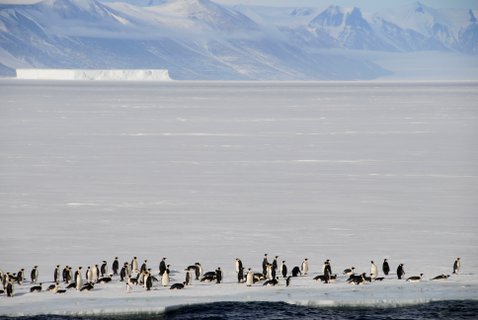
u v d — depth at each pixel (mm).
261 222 178000
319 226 173625
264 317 117812
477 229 170000
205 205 198125
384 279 134875
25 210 190875
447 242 158500
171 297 124500
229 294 126625
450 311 121812
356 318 119688
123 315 118000
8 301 122062
